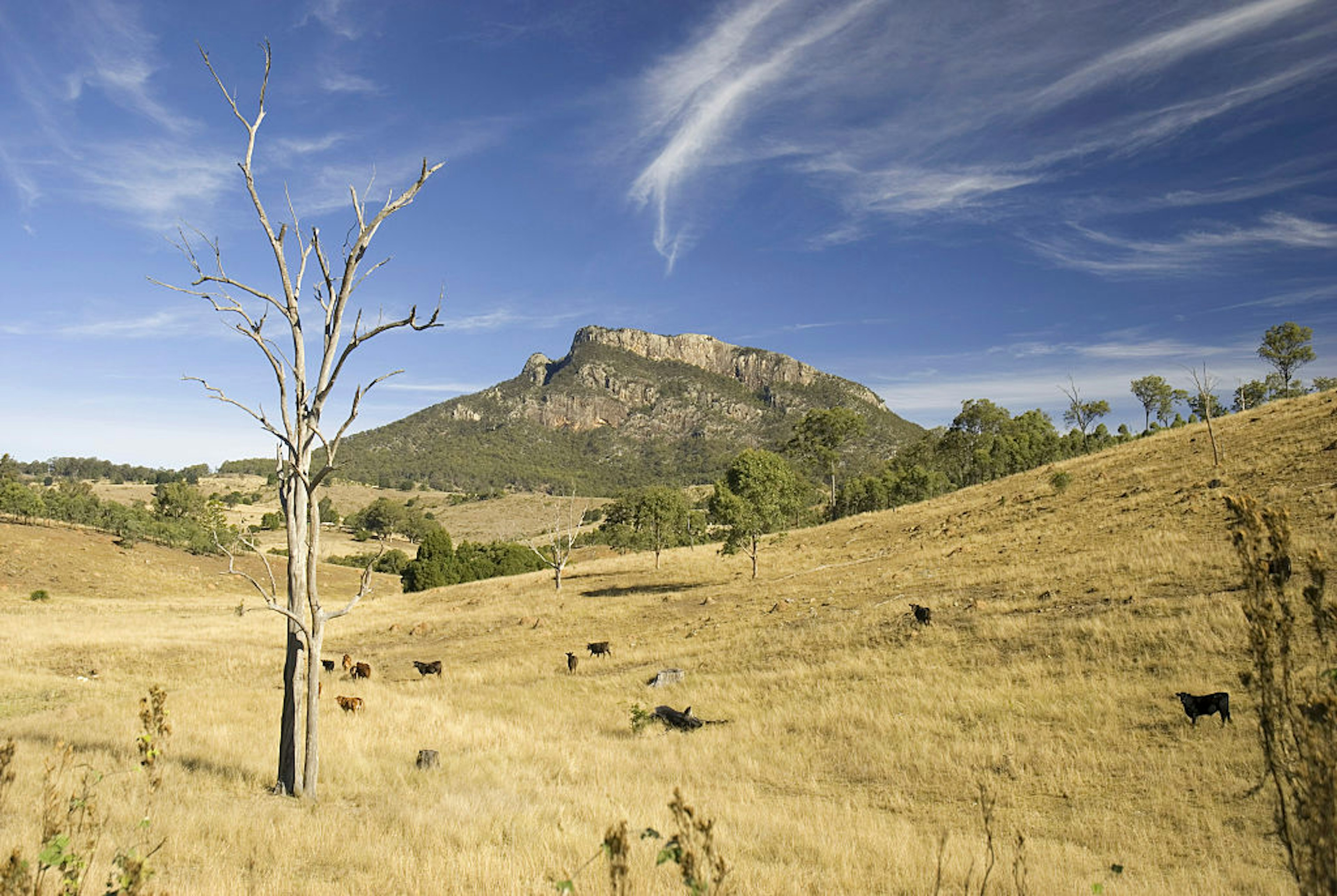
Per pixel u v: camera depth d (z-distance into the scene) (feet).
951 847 35.04
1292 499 90.74
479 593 183.93
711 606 124.57
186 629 135.44
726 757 54.65
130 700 72.84
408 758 53.57
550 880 17.69
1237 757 43.34
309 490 44.57
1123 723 50.67
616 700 76.54
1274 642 14.78
